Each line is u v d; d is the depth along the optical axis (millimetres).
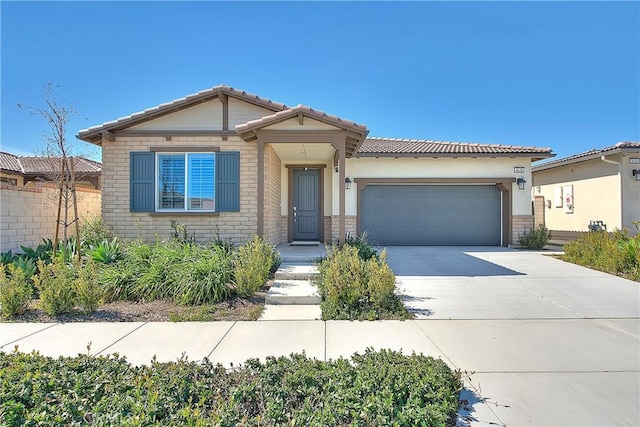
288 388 2949
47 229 9656
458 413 2945
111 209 10047
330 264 6816
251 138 9742
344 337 4695
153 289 6426
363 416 2564
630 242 8992
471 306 6074
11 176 16375
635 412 2979
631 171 13086
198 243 9594
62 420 2531
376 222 14461
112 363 3408
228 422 2504
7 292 5426
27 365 3270
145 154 10102
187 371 3197
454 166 14305
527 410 3004
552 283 7695
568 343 4484
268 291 6688
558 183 16438
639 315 5613
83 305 5645
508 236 14203
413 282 7762
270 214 10422
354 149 10805
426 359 3537
